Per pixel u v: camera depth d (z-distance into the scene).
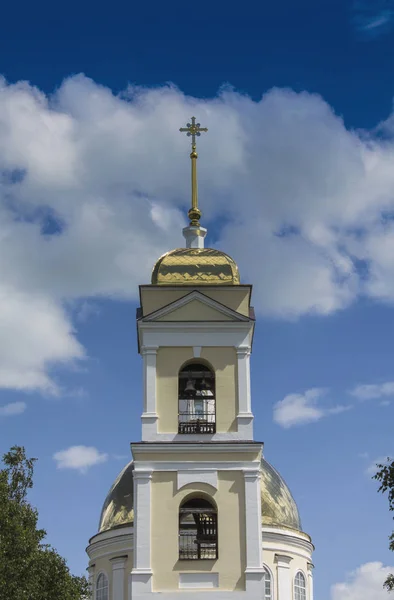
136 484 37.91
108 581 55.91
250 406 39.16
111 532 56.47
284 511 57.84
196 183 45.16
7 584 42.62
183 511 38.06
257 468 38.12
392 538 34.59
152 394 39.03
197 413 39.41
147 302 40.38
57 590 44.53
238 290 40.56
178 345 39.69
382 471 34.19
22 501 53.31
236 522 37.56
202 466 38.09
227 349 39.78
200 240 44.00
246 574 36.91
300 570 57.16
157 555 37.16
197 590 36.75
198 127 46.00
